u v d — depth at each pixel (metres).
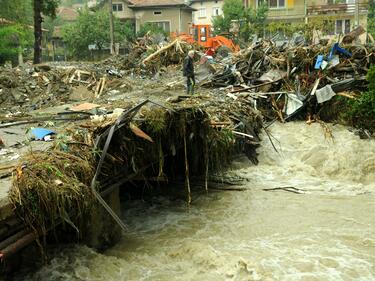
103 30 36.81
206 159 10.78
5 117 10.99
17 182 5.85
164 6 43.88
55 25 53.09
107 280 6.86
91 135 8.00
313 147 13.44
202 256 7.59
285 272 7.14
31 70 18.55
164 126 9.35
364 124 14.30
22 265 6.80
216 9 52.53
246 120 13.37
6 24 30.56
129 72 21.66
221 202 10.67
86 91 17.59
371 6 39.62
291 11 37.16
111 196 8.28
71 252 7.33
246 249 8.05
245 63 18.44
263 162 13.34
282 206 10.30
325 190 11.37
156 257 7.79
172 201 10.90
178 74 21.23
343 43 17.98
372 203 10.38
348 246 8.13
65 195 6.03
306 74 16.48
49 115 11.05
